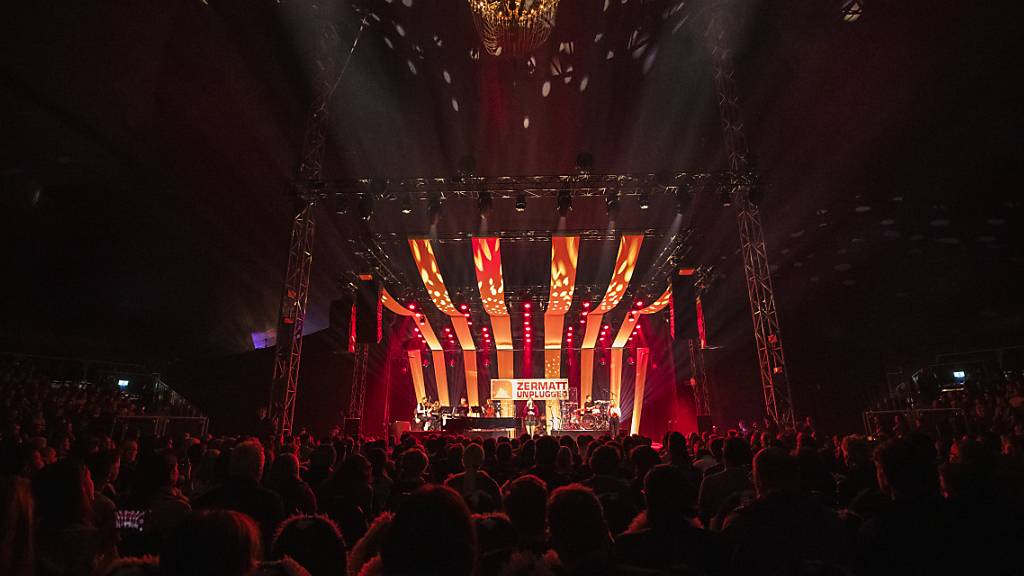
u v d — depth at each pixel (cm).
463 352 2192
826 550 221
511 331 2089
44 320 1608
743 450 381
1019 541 195
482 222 1802
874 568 204
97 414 1312
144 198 1530
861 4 1095
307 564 228
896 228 1505
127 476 504
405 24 1368
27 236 1430
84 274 1602
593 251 1806
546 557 192
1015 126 1154
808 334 1590
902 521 204
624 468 506
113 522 257
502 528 238
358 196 1196
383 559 130
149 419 930
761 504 235
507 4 952
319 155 1228
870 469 396
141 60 1167
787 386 1070
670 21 1325
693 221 1432
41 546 205
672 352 1877
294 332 1146
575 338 2136
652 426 1983
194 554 127
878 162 1398
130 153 1380
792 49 1258
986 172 1278
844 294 1620
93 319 1698
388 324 1867
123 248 1622
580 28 1369
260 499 302
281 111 1494
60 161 1314
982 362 1534
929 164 1339
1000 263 1416
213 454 457
